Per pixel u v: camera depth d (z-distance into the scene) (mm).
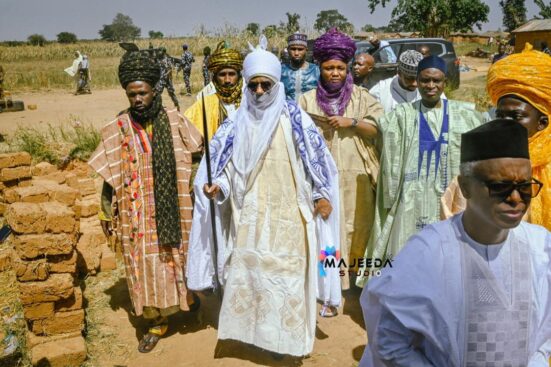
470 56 39188
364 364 2068
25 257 3797
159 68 3895
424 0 37531
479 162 1704
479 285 1773
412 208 3988
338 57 4387
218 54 4594
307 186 3734
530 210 2932
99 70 30609
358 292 4934
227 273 3863
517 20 56594
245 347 3998
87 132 9695
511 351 1813
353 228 4602
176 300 3947
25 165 6246
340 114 4480
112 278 5086
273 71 3604
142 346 3982
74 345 3824
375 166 4531
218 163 3801
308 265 3738
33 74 28094
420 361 1821
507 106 2924
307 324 3727
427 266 1799
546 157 2900
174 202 3865
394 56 13312
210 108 4664
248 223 3688
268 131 3629
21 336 4027
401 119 3977
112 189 4023
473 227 1794
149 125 3875
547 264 1854
